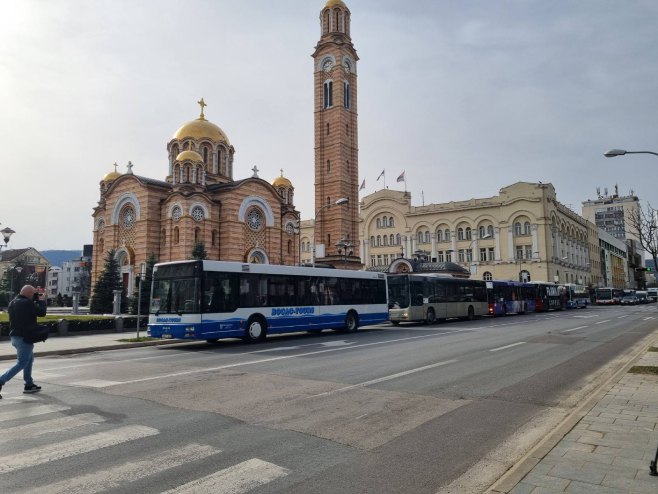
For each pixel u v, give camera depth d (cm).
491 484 564
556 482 530
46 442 700
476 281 3881
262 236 5088
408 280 3106
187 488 543
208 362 1498
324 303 2438
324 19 6084
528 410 900
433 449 683
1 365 1612
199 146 5334
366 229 8706
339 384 1120
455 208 7875
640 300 8744
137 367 1414
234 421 812
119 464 614
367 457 648
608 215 14112
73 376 1262
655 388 1017
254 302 2114
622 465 580
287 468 606
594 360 1521
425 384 1126
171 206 4616
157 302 2014
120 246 4956
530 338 2180
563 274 7688
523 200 7325
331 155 5819
